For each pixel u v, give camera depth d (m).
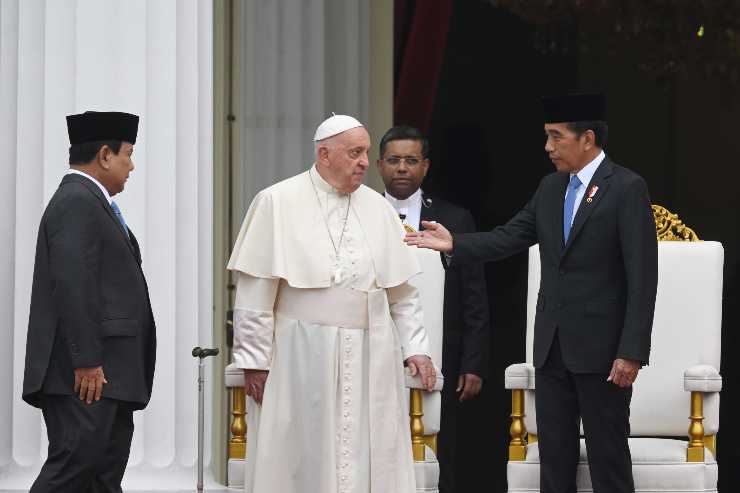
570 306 15.75
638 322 15.27
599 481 15.67
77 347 14.56
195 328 18.08
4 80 18.00
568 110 15.77
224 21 21.70
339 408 15.39
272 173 22.06
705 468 16.06
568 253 15.80
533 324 17.36
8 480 17.66
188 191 18.17
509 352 22.86
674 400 17.12
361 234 15.68
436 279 17.44
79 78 18.05
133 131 15.49
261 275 15.42
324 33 22.69
